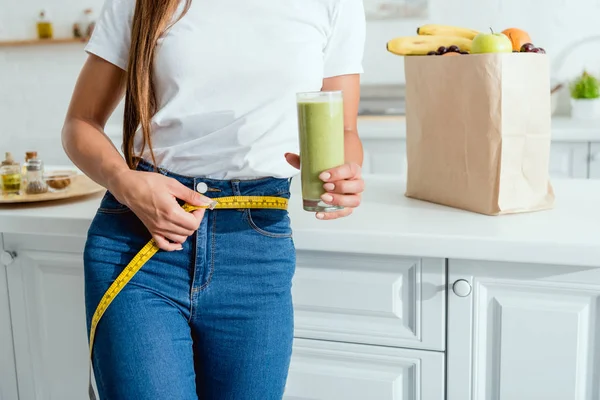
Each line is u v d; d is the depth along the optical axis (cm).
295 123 122
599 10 358
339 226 140
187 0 116
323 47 127
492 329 136
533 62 140
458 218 144
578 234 128
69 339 167
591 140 305
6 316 170
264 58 117
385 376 145
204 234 114
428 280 137
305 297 146
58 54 429
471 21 374
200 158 118
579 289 129
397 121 338
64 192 174
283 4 118
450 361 139
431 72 152
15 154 446
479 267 133
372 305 142
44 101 438
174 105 117
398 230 135
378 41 388
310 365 150
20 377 172
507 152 142
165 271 114
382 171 333
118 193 110
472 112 144
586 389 133
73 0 420
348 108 132
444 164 154
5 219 158
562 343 132
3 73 439
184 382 109
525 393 136
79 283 162
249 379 118
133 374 105
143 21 113
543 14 366
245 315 116
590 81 343
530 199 147
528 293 133
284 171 121
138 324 108
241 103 118
